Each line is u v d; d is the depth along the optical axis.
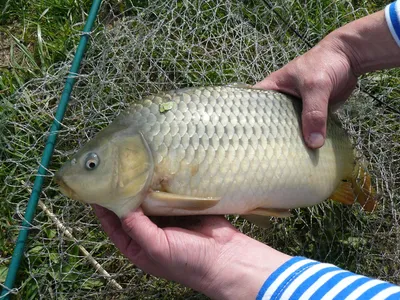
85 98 0.53
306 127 0.43
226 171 0.40
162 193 0.39
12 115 0.53
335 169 0.46
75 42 0.60
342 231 0.54
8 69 0.60
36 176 0.48
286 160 0.42
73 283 0.51
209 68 0.57
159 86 0.55
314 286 0.32
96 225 0.51
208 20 0.59
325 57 0.46
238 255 0.38
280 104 0.43
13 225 0.51
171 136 0.39
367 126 0.55
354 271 0.53
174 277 0.40
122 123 0.40
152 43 0.55
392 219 0.53
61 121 0.50
